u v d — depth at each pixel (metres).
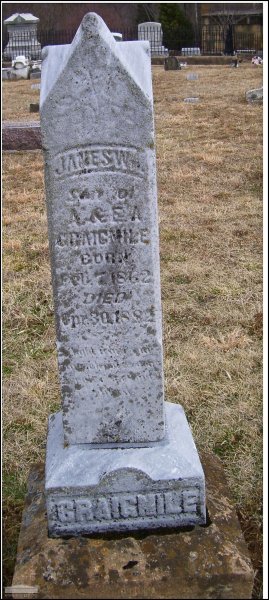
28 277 6.72
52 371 5.05
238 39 38.12
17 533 3.53
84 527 3.15
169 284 6.43
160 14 36.81
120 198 2.90
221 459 4.04
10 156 12.40
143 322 3.10
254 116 14.65
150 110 2.76
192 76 22.08
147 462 3.14
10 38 29.75
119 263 3.00
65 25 39.69
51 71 2.82
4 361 5.25
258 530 3.50
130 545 3.04
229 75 22.77
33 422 4.46
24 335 5.64
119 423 3.25
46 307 6.11
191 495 3.13
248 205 8.68
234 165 10.65
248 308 5.89
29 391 4.77
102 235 2.96
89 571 2.92
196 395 4.66
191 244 7.45
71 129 2.79
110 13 39.66
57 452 3.27
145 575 2.90
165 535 3.10
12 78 25.81
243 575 2.90
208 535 3.08
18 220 8.50
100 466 3.13
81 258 2.99
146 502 3.13
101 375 3.18
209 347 5.26
